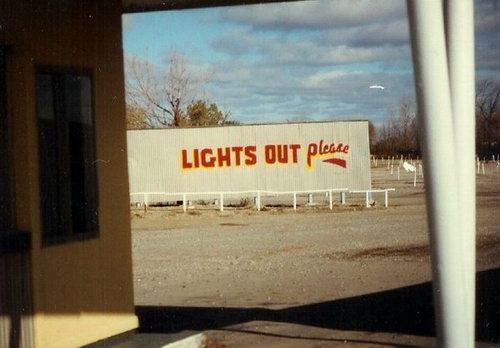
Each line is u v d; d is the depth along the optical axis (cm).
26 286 812
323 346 942
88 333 897
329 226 2844
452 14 595
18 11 831
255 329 1058
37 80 853
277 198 4147
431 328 1028
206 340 988
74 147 909
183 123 6272
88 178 924
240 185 4038
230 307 1256
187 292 1459
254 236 2603
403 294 1325
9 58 823
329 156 3944
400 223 2850
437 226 566
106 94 958
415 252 1989
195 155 4059
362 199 4191
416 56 566
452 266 565
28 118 824
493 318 1059
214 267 1856
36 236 826
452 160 564
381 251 2036
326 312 1174
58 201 876
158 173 4088
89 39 934
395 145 7138
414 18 564
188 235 2722
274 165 4006
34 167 827
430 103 562
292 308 1226
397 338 970
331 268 1741
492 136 5509
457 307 566
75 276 884
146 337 968
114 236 951
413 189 4834
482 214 2917
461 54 595
